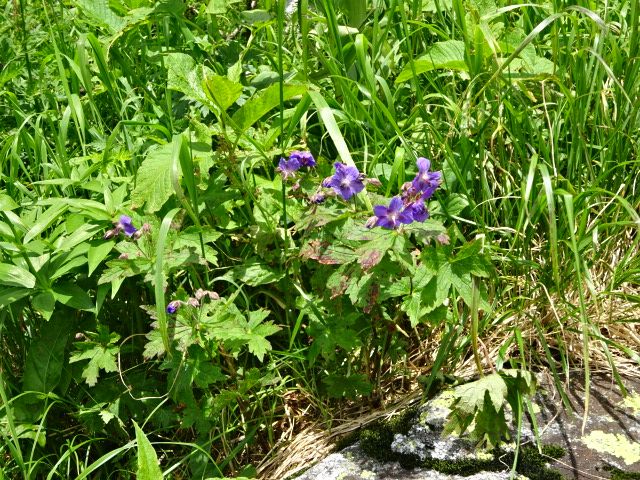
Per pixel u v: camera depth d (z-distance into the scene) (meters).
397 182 0.92
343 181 0.74
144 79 1.14
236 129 0.84
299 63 1.06
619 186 0.93
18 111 1.06
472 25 0.97
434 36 1.12
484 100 0.95
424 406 0.81
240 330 0.79
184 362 0.79
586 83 0.94
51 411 0.88
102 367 0.81
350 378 0.83
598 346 0.85
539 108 0.98
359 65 0.98
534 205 0.84
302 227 0.77
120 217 0.80
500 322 0.87
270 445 0.86
